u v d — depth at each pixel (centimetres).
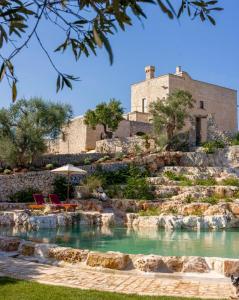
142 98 6116
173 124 4453
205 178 3475
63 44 379
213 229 2222
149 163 3784
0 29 327
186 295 744
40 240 1617
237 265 922
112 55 263
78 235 1852
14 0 326
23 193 3067
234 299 711
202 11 396
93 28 287
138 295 727
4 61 344
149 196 2936
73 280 862
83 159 4131
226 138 4600
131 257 1009
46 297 693
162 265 967
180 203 2642
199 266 951
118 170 3569
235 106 6500
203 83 6059
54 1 331
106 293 736
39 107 3906
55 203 2698
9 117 3697
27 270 947
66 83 383
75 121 5559
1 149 3522
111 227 2234
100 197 2881
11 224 2159
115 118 5044
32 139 3612
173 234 1959
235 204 2538
